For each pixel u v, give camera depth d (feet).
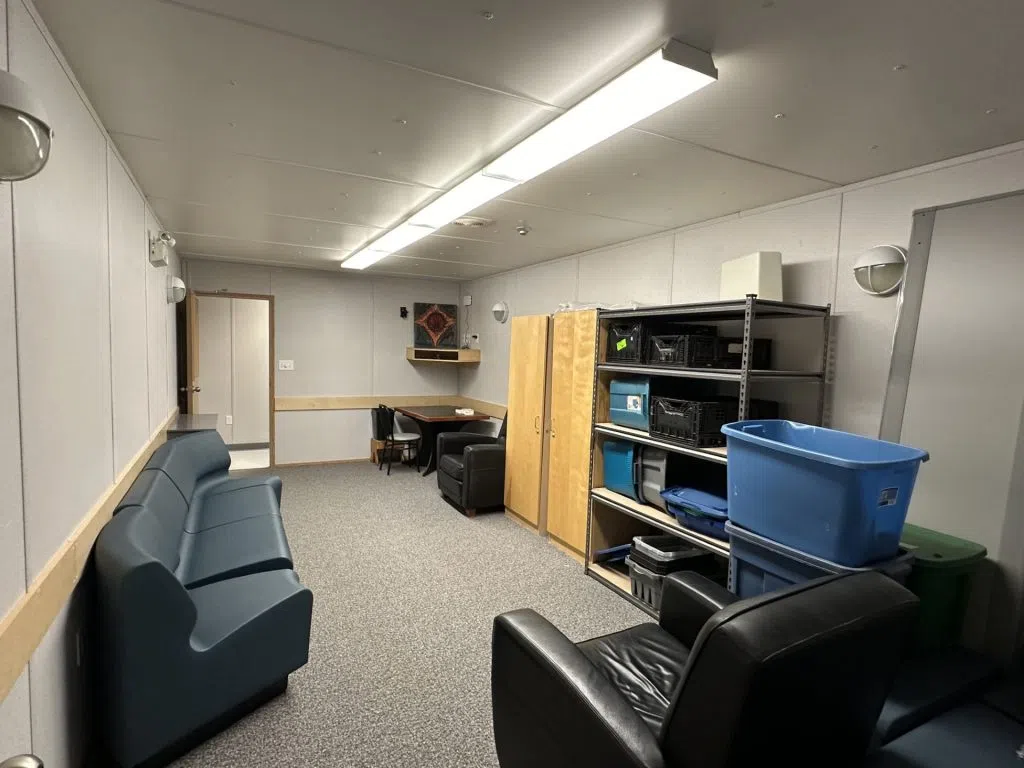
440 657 8.34
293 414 21.80
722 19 4.82
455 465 16.08
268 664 6.87
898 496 6.03
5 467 4.06
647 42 5.26
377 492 17.94
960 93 5.95
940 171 7.83
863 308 8.73
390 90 6.39
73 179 5.91
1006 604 6.84
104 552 5.93
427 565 11.90
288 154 8.51
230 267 20.31
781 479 6.49
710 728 3.58
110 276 7.61
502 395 20.59
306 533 13.83
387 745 6.47
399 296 23.39
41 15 4.93
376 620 9.44
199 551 8.77
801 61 5.45
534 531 14.28
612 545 11.98
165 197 10.92
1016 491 6.79
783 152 7.76
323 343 22.13
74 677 5.68
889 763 4.94
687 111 6.60
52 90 5.26
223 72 6.01
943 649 6.80
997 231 7.09
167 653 5.87
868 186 8.70
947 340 7.50
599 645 6.39
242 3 4.76
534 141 7.57
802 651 3.45
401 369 23.66
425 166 9.00
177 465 10.68
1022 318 6.82
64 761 5.35
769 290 9.21
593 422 11.73
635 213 11.23
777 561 6.68
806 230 9.63
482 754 6.37
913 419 7.79
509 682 5.41
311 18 4.99
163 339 13.58
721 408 9.31
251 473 20.45
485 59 5.67
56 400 5.21
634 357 10.77
